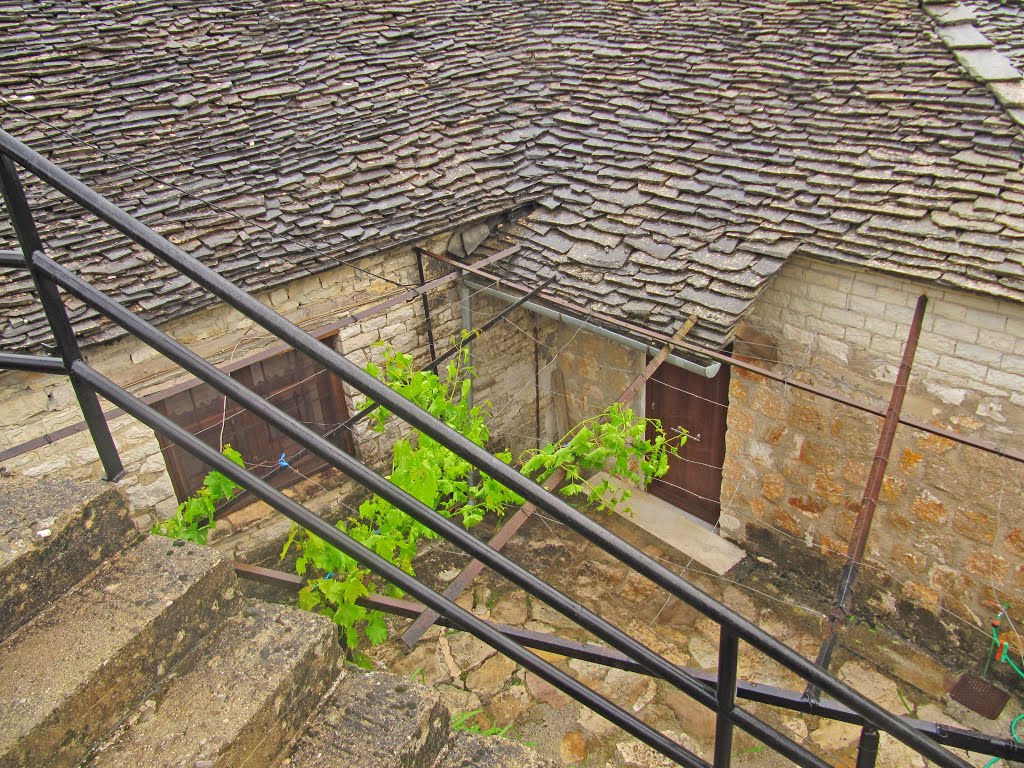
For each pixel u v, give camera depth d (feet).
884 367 18.76
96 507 5.73
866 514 14.28
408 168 21.49
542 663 5.24
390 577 5.31
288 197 19.62
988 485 18.06
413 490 15.40
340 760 5.35
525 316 25.18
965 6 21.74
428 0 27.22
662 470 16.79
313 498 22.00
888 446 15.10
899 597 20.72
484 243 21.98
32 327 15.47
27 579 5.28
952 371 17.76
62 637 5.16
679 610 21.74
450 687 19.24
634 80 23.80
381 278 19.70
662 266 18.92
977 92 18.51
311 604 13.96
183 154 19.36
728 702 4.61
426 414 4.39
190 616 5.54
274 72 22.34
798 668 4.11
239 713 5.09
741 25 23.93
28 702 4.71
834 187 18.51
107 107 19.43
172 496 19.24
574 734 18.12
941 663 20.03
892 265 16.63
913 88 19.31
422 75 24.30
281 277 18.26
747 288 17.66
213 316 18.66
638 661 4.75
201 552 5.85
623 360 24.58
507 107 24.26
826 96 20.43
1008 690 19.20
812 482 21.25
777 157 19.79
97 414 5.74
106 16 21.49
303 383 21.33
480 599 22.00
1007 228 16.03
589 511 25.59
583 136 23.00
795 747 4.56
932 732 8.05
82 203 4.66
